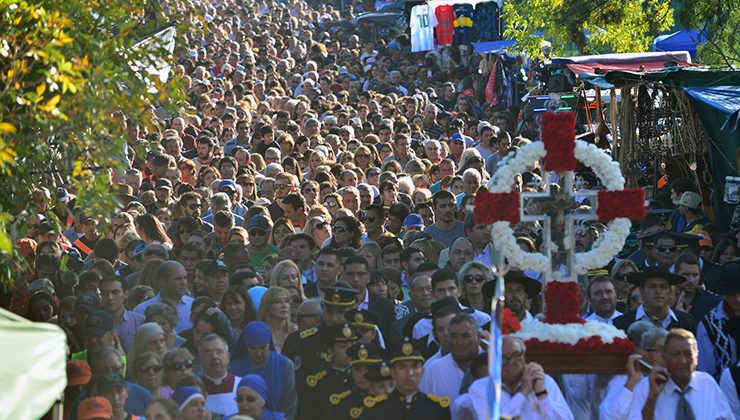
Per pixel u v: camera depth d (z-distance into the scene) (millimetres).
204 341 19953
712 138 35156
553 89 54812
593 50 56344
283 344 22062
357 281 23984
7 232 18328
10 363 14867
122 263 28344
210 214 34219
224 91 61625
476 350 20094
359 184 36906
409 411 18875
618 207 19188
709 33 45844
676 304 23656
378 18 96375
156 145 19391
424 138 50219
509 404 18500
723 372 20688
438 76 73188
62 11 17797
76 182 18172
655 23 49906
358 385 19391
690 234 27547
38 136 17734
